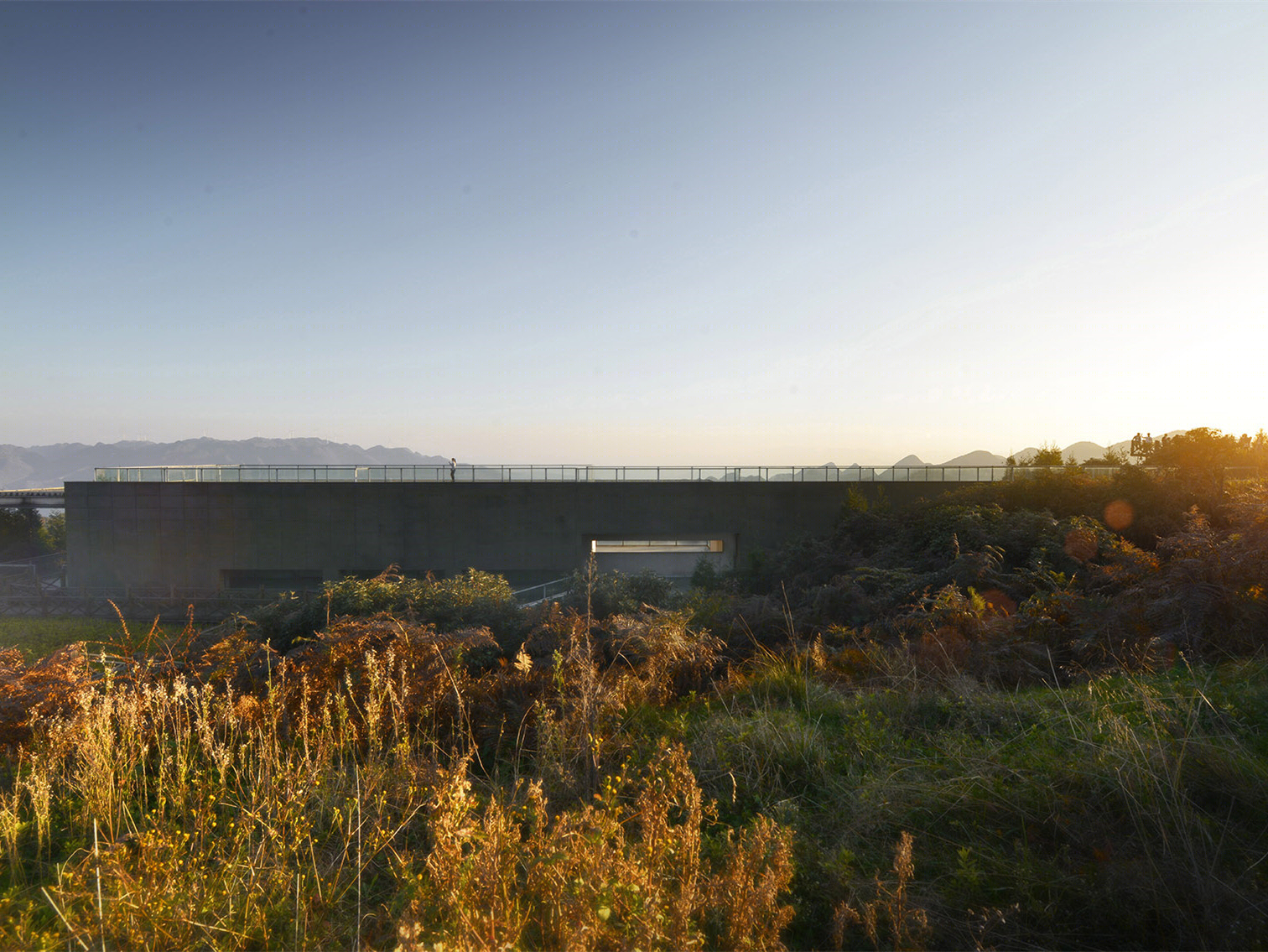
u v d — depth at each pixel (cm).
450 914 260
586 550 3059
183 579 2928
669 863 296
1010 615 862
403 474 2989
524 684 610
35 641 1878
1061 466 2397
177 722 473
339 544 2945
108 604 2433
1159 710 467
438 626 912
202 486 2934
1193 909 291
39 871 353
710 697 664
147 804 430
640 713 593
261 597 2503
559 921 252
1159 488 1678
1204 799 366
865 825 373
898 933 272
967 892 309
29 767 471
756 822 346
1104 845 335
